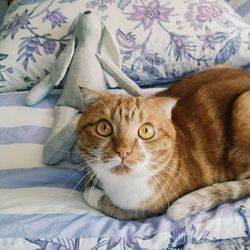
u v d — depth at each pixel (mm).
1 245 800
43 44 1338
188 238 824
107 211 937
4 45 1352
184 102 1062
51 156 1100
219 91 1061
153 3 1362
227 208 868
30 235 811
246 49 1354
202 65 1342
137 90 1192
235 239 838
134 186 891
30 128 1216
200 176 962
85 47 1283
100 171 872
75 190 1005
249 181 954
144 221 893
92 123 861
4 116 1259
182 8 1360
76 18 1355
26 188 986
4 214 853
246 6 1670
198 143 987
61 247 801
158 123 855
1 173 1064
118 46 1311
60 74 1268
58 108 1263
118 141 819
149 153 840
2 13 1952
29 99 1283
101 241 809
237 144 985
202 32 1329
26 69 1341
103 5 1365
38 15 1380
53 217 851
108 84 1341
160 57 1321
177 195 932
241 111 989
